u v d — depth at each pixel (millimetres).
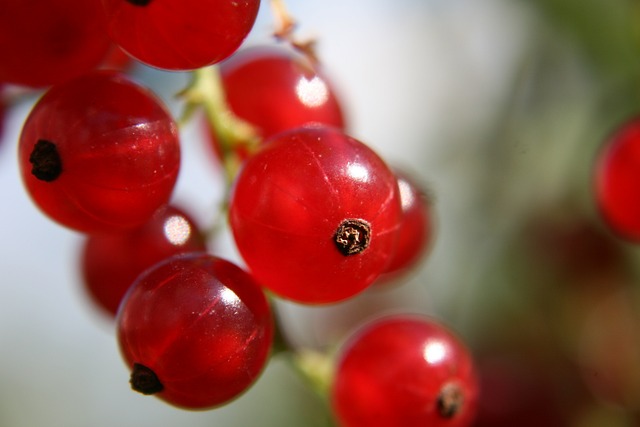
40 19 115
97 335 179
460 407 122
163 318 113
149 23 111
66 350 177
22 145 115
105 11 111
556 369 156
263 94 127
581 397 155
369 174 113
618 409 155
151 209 116
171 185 116
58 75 118
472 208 163
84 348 178
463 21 167
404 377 121
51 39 116
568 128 159
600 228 159
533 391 152
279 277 114
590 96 158
